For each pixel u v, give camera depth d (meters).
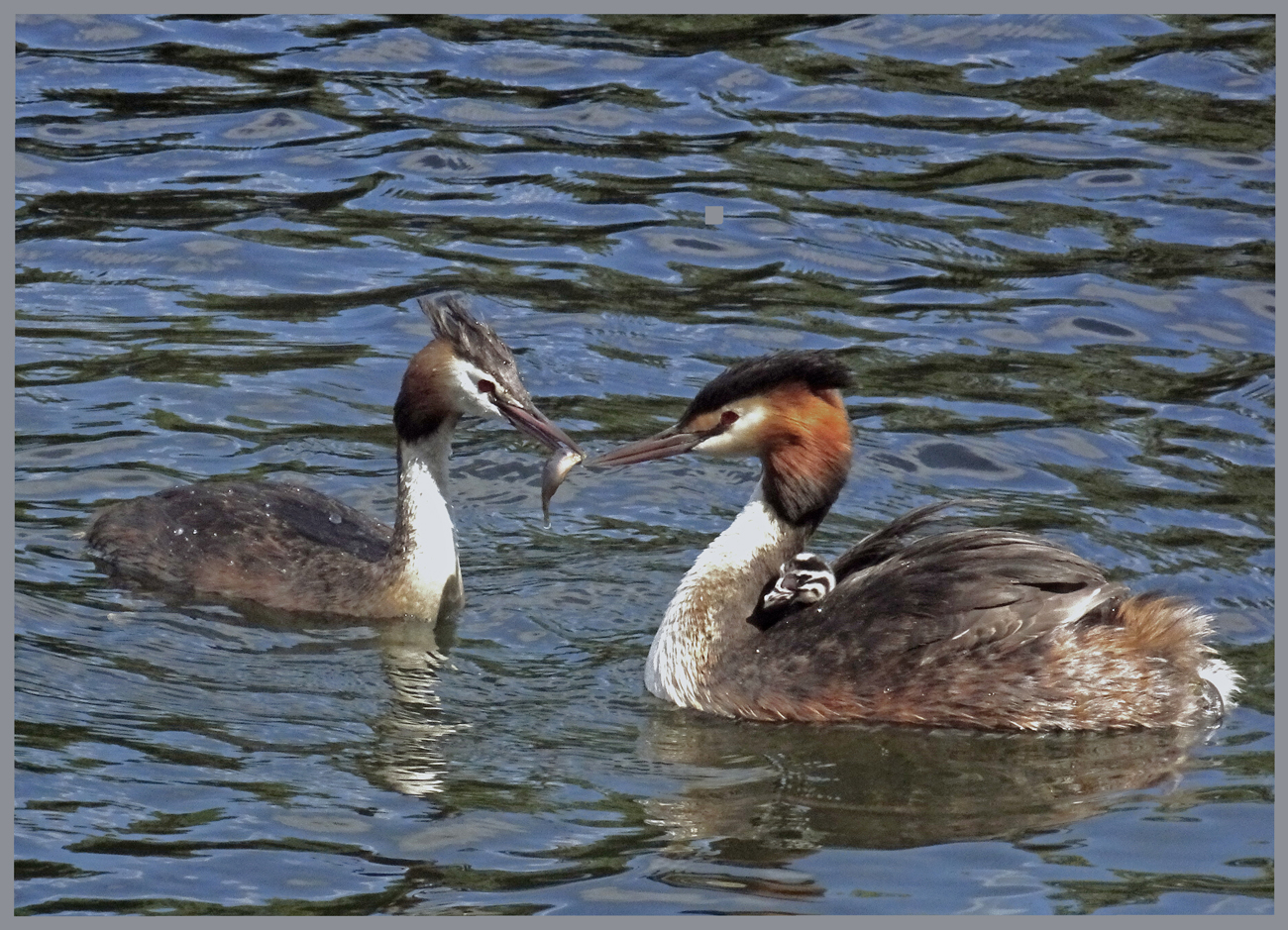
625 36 24.17
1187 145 21.47
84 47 23.66
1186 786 11.65
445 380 14.04
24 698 12.71
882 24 24.27
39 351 17.77
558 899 10.42
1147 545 14.71
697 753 12.23
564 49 23.81
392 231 20.08
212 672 13.28
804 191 20.73
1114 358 17.77
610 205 20.58
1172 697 12.35
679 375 17.61
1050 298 18.78
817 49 23.73
